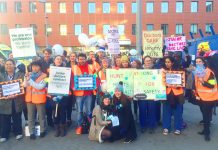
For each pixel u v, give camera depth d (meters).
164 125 8.27
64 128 8.25
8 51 16.08
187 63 10.48
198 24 52.09
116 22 52.59
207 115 7.68
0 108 7.68
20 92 7.66
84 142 7.66
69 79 8.02
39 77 7.86
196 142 7.57
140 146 7.33
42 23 52.34
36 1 52.09
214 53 8.82
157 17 52.25
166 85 7.89
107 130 7.52
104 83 8.21
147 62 8.41
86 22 52.62
